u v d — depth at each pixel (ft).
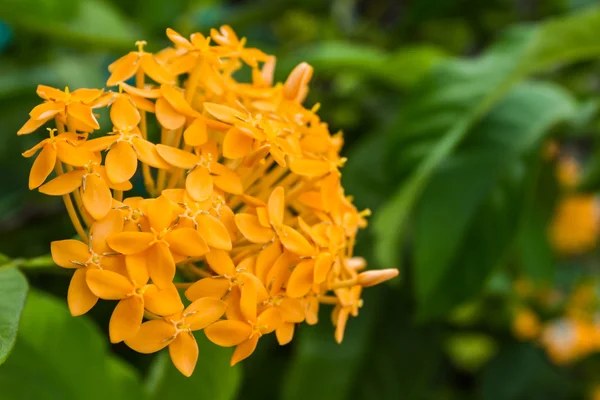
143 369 2.21
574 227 2.97
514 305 2.55
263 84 1.48
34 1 1.93
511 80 1.92
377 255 1.85
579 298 2.80
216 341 1.33
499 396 2.52
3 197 2.18
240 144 1.37
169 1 2.42
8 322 1.34
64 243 1.31
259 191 1.44
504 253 1.84
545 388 2.52
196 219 1.33
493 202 1.87
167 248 1.30
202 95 1.47
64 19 2.00
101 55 2.66
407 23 2.91
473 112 1.90
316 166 1.40
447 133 1.91
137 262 1.31
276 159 1.36
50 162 1.32
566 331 2.68
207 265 1.40
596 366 2.72
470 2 2.81
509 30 2.06
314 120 1.46
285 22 2.95
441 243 1.86
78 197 1.34
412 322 2.06
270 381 2.26
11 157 2.22
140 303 1.30
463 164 1.90
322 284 1.41
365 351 2.00
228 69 1.49
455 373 2.82
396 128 1.96
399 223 1.82
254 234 1.35
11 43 2.62
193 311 1.32
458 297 1.84
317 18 2.95
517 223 1.86
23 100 2.22
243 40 1.48
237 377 1.71
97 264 1.30
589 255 3.11
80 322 1.66
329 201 1.41
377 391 1.99
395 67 2.22
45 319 1.65
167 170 1.40
